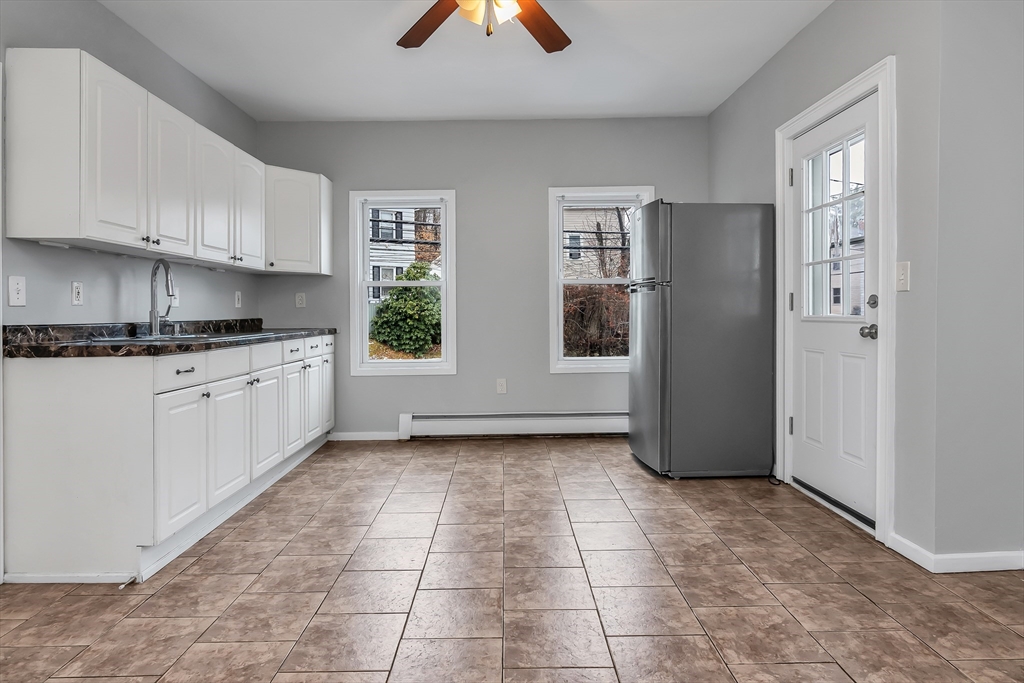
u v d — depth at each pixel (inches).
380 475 140.6
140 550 85.9
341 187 179.2
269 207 157.2
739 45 130.4
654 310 137.5
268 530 105.0
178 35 122.9
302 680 60.9
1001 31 84.3
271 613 75.3
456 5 95.3
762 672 62.0
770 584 82.6
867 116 101.3
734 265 135.2
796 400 129.3
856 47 103.8
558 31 102.3
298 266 163.2
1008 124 85.0
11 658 65.6
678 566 88.7
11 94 85.7
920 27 87.6
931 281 86.1
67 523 86.2
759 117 143.6
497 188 179.9
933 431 86.4
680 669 62.6
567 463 150.9
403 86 152.4
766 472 137.9
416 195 179.2
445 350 182.9
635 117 179.6
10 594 81.8
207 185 122.5
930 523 87.4
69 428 85.7
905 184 91.4
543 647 66.9
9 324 87.7
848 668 62.7
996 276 85.9
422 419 179.6
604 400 182.5
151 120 102.2
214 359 103.6
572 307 187.0
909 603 77.0
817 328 119.9
